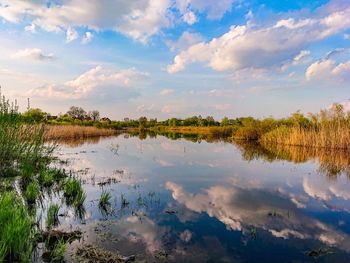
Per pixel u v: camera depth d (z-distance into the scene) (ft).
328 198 41.70
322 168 67.82
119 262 21.33
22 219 24.22
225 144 134.10
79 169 59.88
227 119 289.94
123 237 26.13
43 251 22.33
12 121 43.04
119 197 39.45
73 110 395.34
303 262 22.53
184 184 49.03
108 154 87.40
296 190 46.39
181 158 82.74
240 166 69.82
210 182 51.24
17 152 45.44
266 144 131.44
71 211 32.68
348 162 77.41
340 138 108.99
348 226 30.55
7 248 20.16
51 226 27.66
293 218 32.81
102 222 29.63
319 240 26.81
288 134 130.31
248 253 23.85
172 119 377.09
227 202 38.81
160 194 41.65
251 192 44.65
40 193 38.93
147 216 31.99
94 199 37.88
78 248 23.11
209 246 24.91
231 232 28.22
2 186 38.70
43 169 48.03
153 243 25.12
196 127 346.13
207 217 32.37
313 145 116.16
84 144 118.42
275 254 23.79
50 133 119.85
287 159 82.79
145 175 55.98
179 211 34.09
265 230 28.96
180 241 25.73
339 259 23.07
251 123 173.88
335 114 116.88
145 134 227.20
